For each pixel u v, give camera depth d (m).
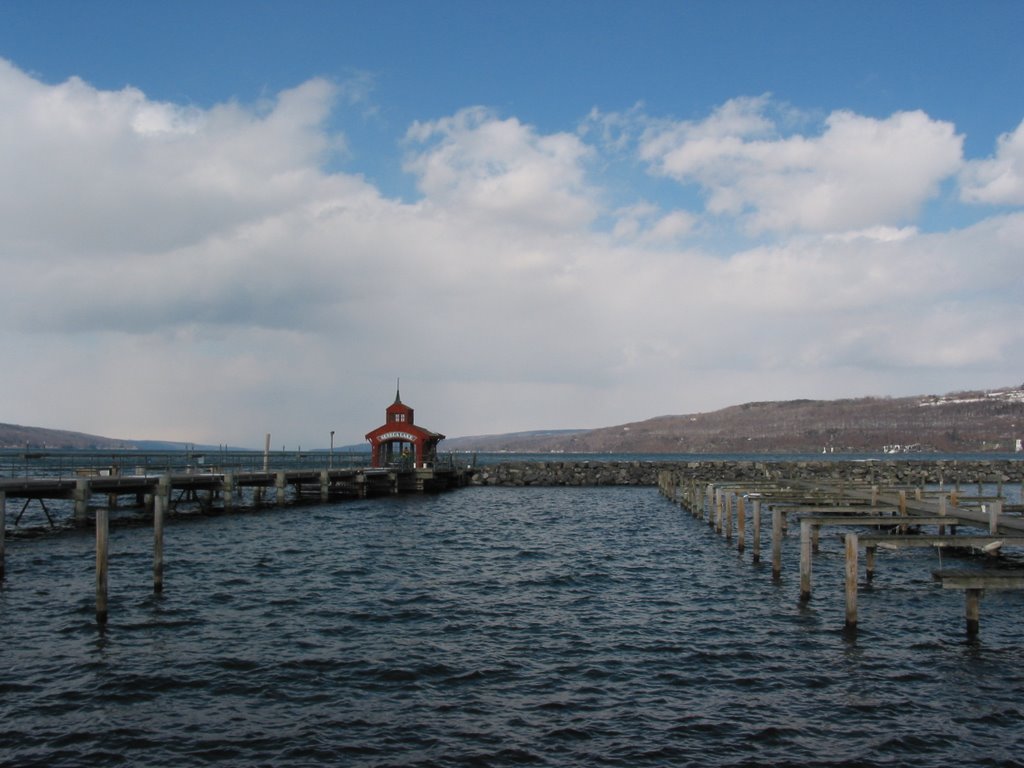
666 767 12.94
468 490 83.06
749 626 21.77
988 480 97.75
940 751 13.66
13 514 51.62
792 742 13.94
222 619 21.81
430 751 13.46
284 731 14.22
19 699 15.53
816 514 36.97
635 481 94.25
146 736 13.93
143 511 51.00
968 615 19.95
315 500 63.25
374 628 21.12
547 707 15.49
